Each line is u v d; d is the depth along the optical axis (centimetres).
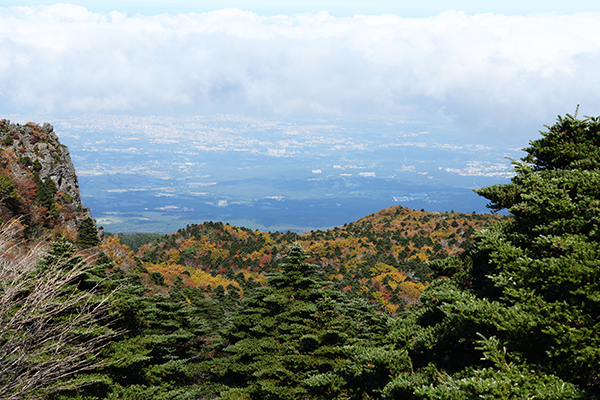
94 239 7088
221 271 9156
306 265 3200
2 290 914
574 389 725
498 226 1395
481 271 1595
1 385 856
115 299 1981
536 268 887
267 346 3048
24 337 886
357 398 1490
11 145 9094
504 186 1351
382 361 1215
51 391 1042
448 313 919
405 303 6975
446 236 10575
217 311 5034
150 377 2397
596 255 871
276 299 3103
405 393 1105
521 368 812
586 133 1351
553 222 1020
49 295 991
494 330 923
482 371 790
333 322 2517
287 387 2525
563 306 830
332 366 2427
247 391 2961
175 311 3584
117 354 2020
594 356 714
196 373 3916
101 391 1916
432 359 1391
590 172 1080
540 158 1429
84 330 1302
